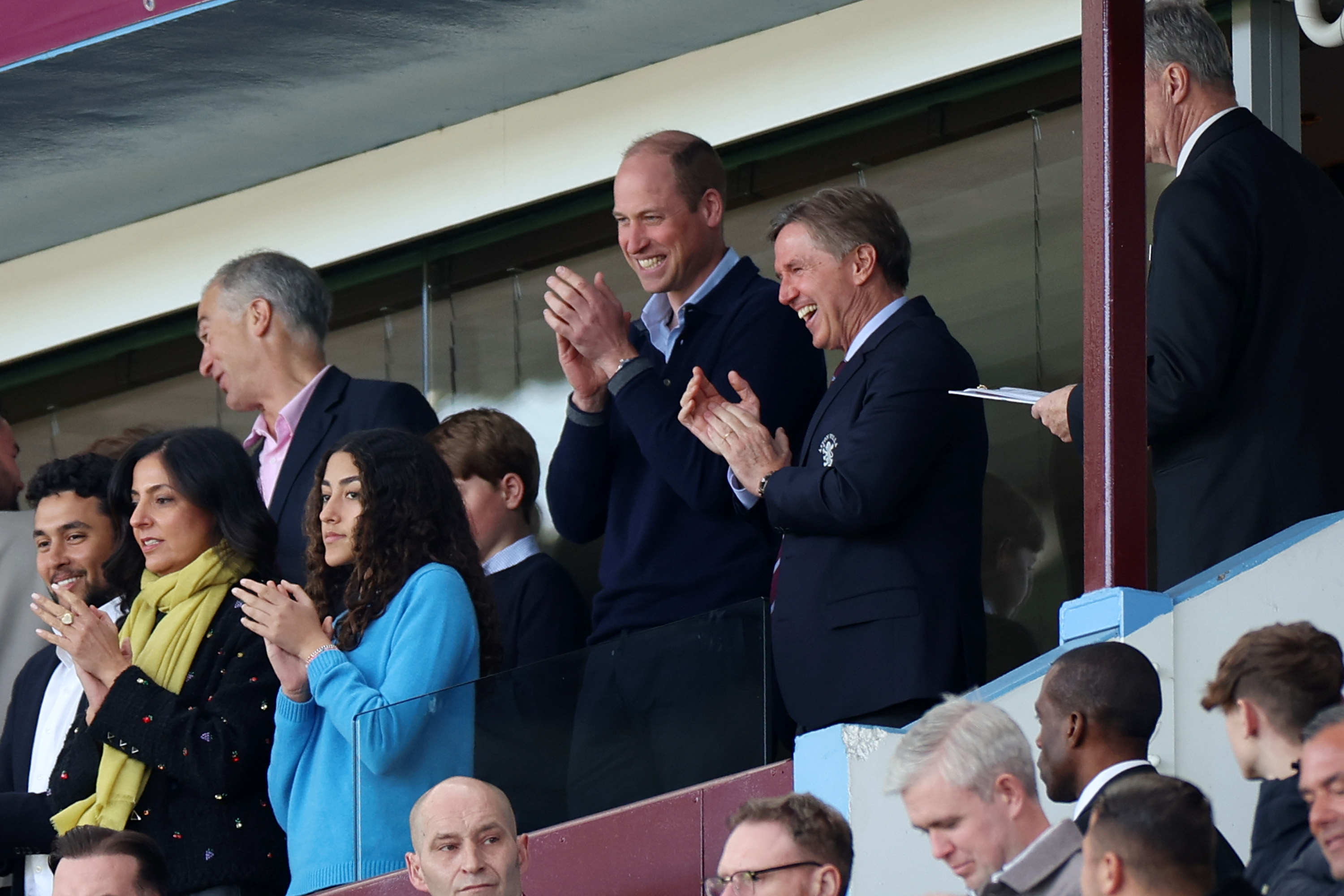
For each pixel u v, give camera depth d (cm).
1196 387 1501
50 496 2003
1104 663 1196
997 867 1141
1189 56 1617
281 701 1670
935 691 1561
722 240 1947
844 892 1198
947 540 1611
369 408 2144
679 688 1559
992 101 2252
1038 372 2192
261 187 2755
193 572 1786
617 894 1541
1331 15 2080
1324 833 1095
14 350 2962
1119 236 1429
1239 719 1230
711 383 1872
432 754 1608
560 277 1850
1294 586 1402
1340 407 1566
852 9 2322
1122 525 1398
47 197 2778
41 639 2162
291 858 1652
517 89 2520
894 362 1625
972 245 2248
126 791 1712
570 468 1936
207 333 2175
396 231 2648
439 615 1648
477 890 1442
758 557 1836
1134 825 1012
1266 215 1563
